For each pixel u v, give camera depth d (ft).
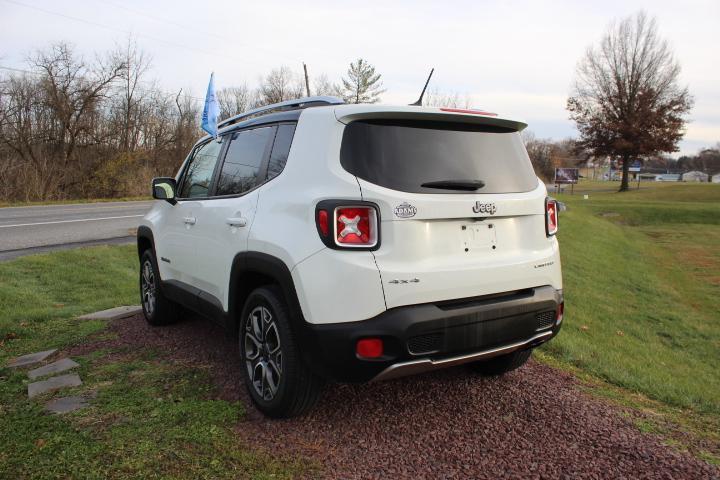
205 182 14.32
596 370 15.07
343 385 12.48
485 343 9.95
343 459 9.41
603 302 34.88
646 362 22.38
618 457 9.69
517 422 10.90
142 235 17.89
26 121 102.37
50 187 93.40
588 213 109.40
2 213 59.06
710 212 120.47
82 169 102.89
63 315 19.33
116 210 63.77
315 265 9.27
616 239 76.79
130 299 21.99
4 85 100.07
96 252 31.14
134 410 11.26
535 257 10.96
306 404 10.42
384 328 8.96
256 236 10.71
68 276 25.63
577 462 9.49
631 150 196.65
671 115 194.49
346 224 9.11
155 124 123.24
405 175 9.57
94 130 109.81
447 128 10.50
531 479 8.95
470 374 13.42
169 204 15.97
